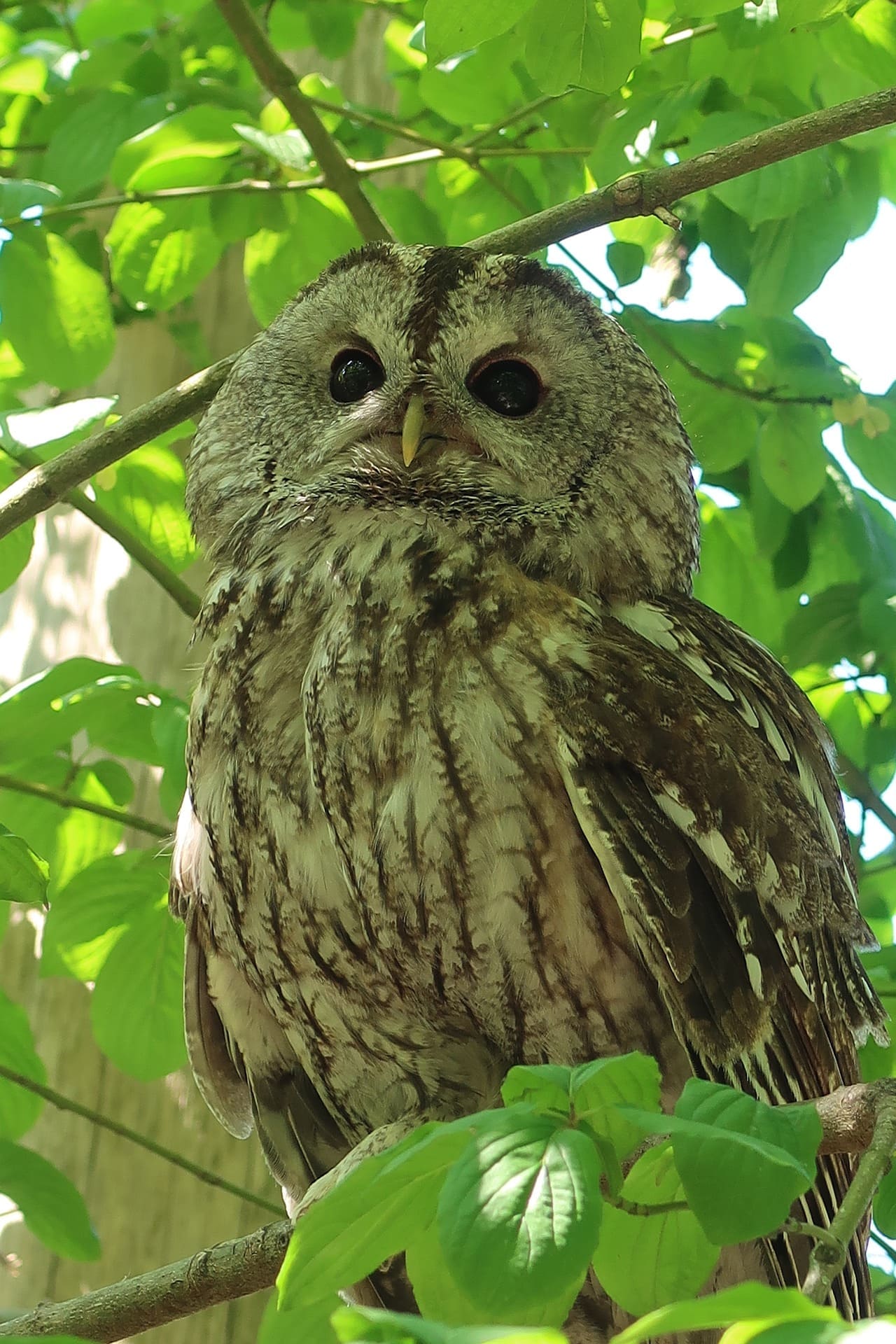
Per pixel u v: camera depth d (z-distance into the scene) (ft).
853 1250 5.22
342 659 5.22
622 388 5.43
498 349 5.41
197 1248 5.70
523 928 5.19
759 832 5.22
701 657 5.33
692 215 5.92
